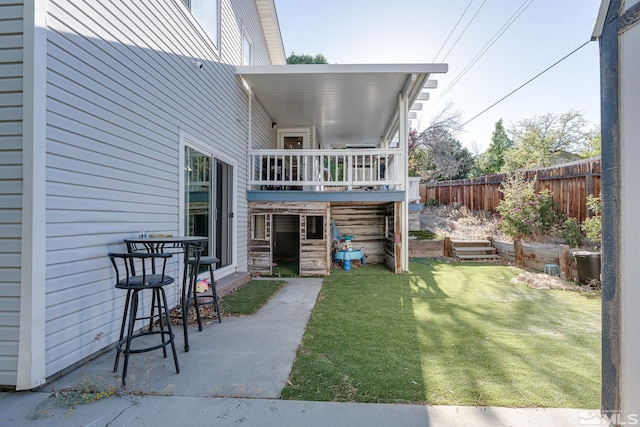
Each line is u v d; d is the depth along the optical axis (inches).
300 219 283.6
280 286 231.3
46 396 87.0
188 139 180.5
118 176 124.4
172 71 164.1
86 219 108.7
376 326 144.8
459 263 334.6
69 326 101.5
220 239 233.8
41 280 91.8
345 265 310.3
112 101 121.0
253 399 85.4
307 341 126.7
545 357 112.0
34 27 90.4
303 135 408.8
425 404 83.0
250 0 328.8
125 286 98.3
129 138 130.9
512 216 347.9
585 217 302.4
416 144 686.5
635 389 64.5
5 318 90.1
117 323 123.4
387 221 333.1
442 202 585.0
